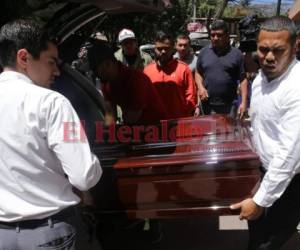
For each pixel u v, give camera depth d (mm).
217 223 4586
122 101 3879
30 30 2117
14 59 2129
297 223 3047
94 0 3094
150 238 4066
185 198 2867
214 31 5590
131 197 2920
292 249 4027
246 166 2787
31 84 2135
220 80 5680
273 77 2756
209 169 2814
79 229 2334
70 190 2254
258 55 2793
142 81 3855
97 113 3584
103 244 3414
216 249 4090
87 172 2107
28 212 2119
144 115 4105
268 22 2721
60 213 2186
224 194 2836
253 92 2986
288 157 2641
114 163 2955
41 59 2146
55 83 3299
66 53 3613
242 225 4523
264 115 2859
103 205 2943
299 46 4090
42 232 2145
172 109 5133
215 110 5816
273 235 3070
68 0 3104
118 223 3316
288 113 2670
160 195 2891
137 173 2887
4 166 2119
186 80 5184
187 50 6500
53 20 3396
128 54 6523
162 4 3904
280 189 2689
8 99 2098
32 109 2066
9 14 2941
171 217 2902
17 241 2154
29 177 2113
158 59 5129
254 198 2719
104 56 3660
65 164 2090
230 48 5684
